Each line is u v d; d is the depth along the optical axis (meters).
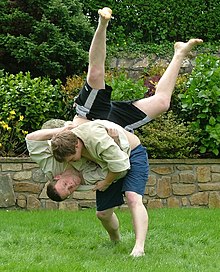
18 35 11.46
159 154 9.04
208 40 12.99
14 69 11.52
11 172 8.76
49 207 8.75
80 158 4.97
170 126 9.14
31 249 5.23
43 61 10.95
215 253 5.18
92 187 5.07
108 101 5.19
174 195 8.92
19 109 9.44
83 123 5.07
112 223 5.46
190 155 9.17
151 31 12.95
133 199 5.01
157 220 7.05
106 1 12.94
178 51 5.44
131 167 5.09
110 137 4.86
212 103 9.17
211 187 8.97
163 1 12.94
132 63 12.30
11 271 4.23
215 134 9.06
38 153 5.08
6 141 9.27
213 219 7.24
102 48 4.98
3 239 5.63
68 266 4.39
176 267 4.48
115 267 4.40
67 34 11.26
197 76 9.43
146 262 4.63
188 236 5.95
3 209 8.69
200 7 12.95
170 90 5.35
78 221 6.91
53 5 11.26
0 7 11.54
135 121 5.28
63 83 11.35
